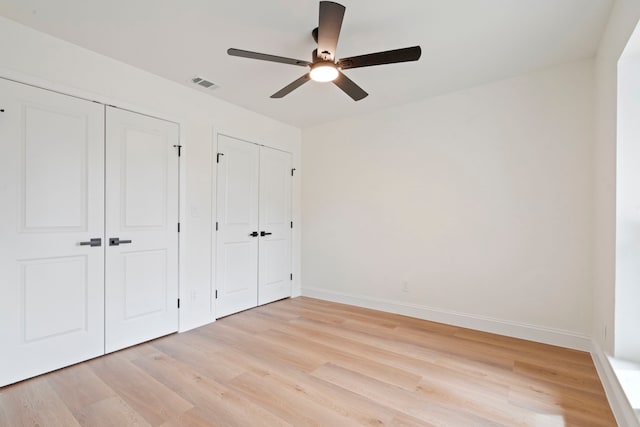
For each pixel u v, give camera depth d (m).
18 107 2.03
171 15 1.95
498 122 2.88
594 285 2.42
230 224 3.44
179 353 2.47
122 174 2.54
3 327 1.97
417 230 3.37
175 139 2.91
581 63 2.50
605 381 1.93
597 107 2.32
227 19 1.99
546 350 2.52
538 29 2.07
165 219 2.83
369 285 3.74
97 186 2.39
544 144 2.67
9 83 1.99
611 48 1.92
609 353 1.97
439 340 2.73
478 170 2.99
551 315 2.64
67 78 2.24
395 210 3.53
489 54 2.40
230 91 3.11
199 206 3.12
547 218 2.66
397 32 2.11
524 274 2.76
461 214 3.09
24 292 2.05
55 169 2.19
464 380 2.06
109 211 2.46
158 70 2.68
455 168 3.12
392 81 2.88
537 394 1.90
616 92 1.84
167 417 1.67
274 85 2.97
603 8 1.86
